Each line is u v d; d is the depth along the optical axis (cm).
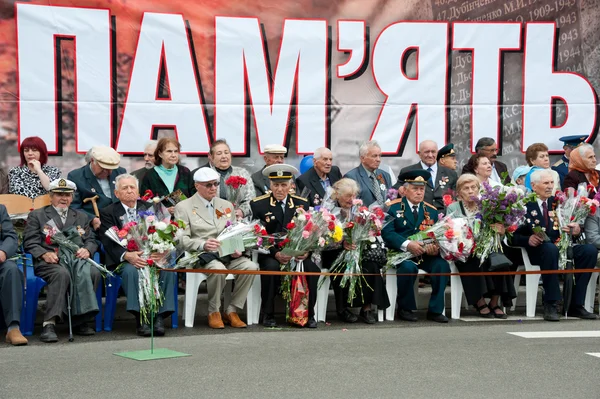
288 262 1661
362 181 1917
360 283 1692
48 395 1070
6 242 1505
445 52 2117
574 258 1830
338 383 1138
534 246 1786
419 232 1773
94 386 1116
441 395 1077
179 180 1822
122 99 1962
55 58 1920
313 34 2056
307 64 2056
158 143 1816
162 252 1518
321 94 2066
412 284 1747
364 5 2080
